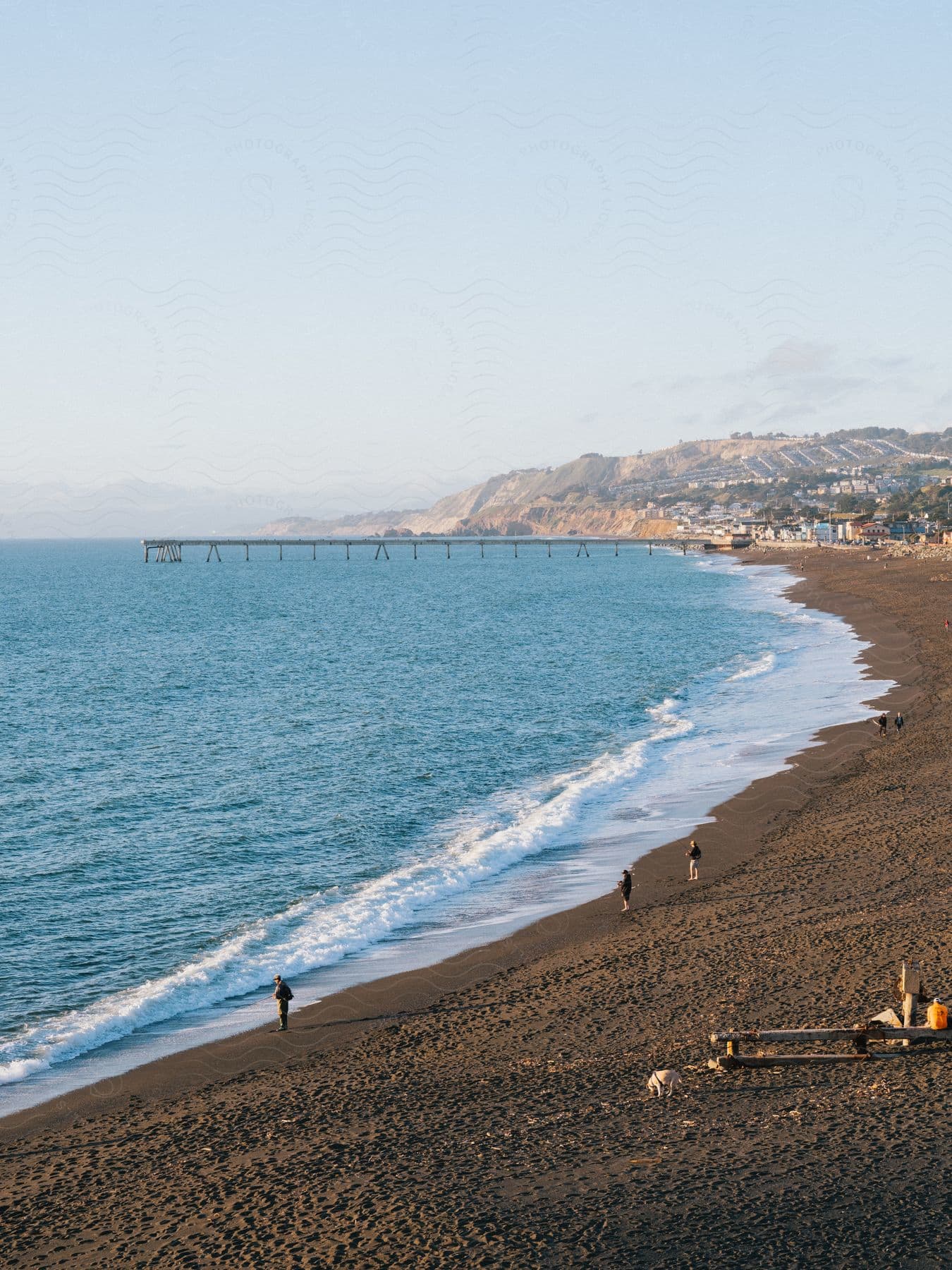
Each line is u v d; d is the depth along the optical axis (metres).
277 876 37.62
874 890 31.77
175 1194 17.36
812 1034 20.42
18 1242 16.22
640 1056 21.62
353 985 28.00
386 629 129.00
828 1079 19.00
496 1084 20.95
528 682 82.06
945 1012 20.62
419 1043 24.00
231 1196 16.94
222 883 36.97
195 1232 15.79
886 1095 17.81
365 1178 16.92
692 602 160.38
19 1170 19.06
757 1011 23.39
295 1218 15.77
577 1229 14.21
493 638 116.56
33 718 70.12
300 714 69.81
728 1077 19.66
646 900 33.31
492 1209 15.15
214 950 30.98
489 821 43.88
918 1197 14.15
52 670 95.19
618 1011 24.61
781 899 32.00
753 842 38.75
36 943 31.69
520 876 36.72
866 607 133.75
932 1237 13.16
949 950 25.75
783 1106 17.84
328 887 36.38
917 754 49.72
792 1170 15.29
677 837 40.12
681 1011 24.06
